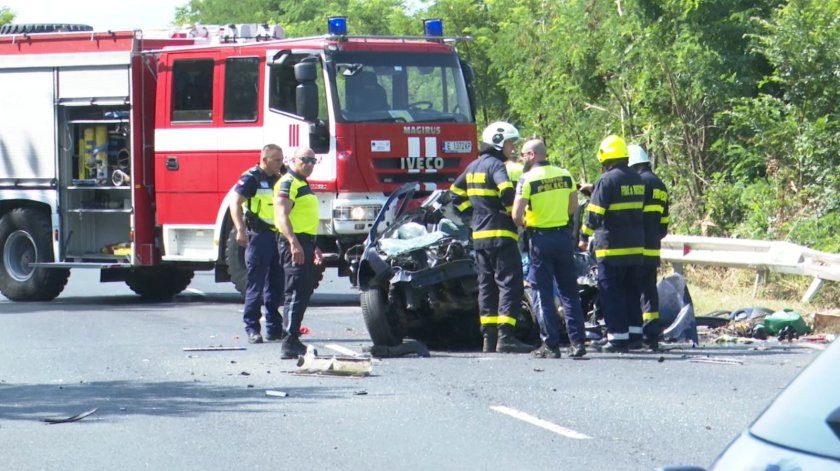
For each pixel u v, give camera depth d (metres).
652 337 48.25
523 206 45.97
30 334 56.03
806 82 80.12
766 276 66.19
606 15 93.75
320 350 49.09
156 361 46.84
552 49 99.12
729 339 51.44
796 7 81.25
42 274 74.81
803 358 45.69
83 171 72.75
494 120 118.31
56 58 72.88
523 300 50.38
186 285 77.50
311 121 63.44
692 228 82.38
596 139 96.38
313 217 47.31
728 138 86.19
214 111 67.19
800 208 75.81
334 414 35.97
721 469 13.08
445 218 51.00
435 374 42.84
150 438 33.09
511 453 30.88
